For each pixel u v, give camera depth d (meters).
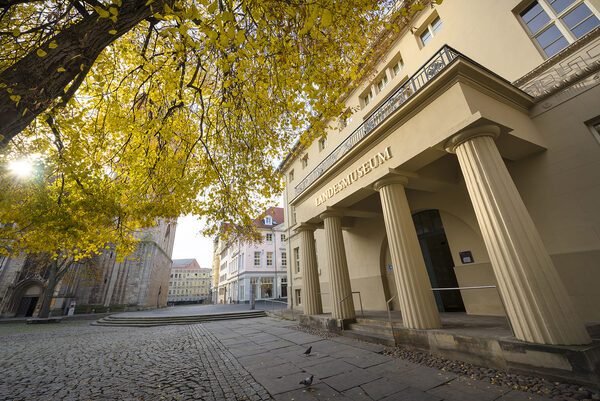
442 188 8.07
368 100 12.74
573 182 5.41
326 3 3.54
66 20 3.28
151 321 17.80
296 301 18.33
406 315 5.89
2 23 3.36
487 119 4.71
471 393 3.48
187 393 4.21
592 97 5.34
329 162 9.98
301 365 5.30
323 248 14.67
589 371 3.22
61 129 4.32
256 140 6.47
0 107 2.59
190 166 7.05
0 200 4.05
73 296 27.98
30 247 5.30
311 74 4.50
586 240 5.13
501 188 4.50
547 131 5.89
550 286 3.88
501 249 4.30
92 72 4.43
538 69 6.11
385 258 10.90
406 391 3.71
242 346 7.75
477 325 5.58
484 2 7.55
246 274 38.62
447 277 8.70
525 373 3.81
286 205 20.33
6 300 26.00
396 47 10.89
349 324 8.09
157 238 42.16
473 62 5.24
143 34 5.22
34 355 8.07
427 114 5.78
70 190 5.15
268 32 3.87
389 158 6.69
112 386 4.78
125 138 5.75
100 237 6.07
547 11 6.35
